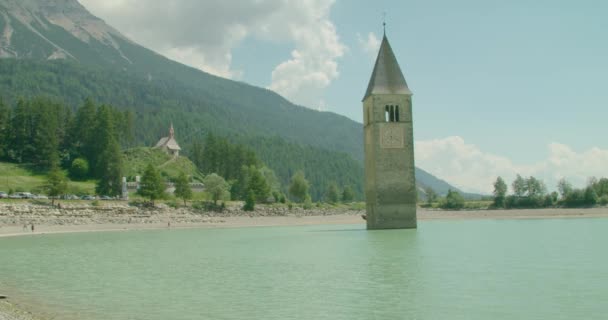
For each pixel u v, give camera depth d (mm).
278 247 79750
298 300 37875
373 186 104688
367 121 108500
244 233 118562
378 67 105625
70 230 126375
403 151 103688
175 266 58094
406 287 42750
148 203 162125
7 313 33469
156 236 110188
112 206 151500
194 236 109375
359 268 54281
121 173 188000
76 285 45406
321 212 199375
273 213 184875
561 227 128875
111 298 39219
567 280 45688
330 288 42625
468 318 32188
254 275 50438
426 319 31984
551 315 32781
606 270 51688
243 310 34781
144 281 47375
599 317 32125
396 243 82438
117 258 66875
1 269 56656
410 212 103875
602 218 181875
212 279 48125
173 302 37562
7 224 128250
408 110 104188
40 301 38219
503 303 36312
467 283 44406
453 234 102625
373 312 33906
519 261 59219
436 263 57781
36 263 62125
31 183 191875
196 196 195750
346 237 95750
